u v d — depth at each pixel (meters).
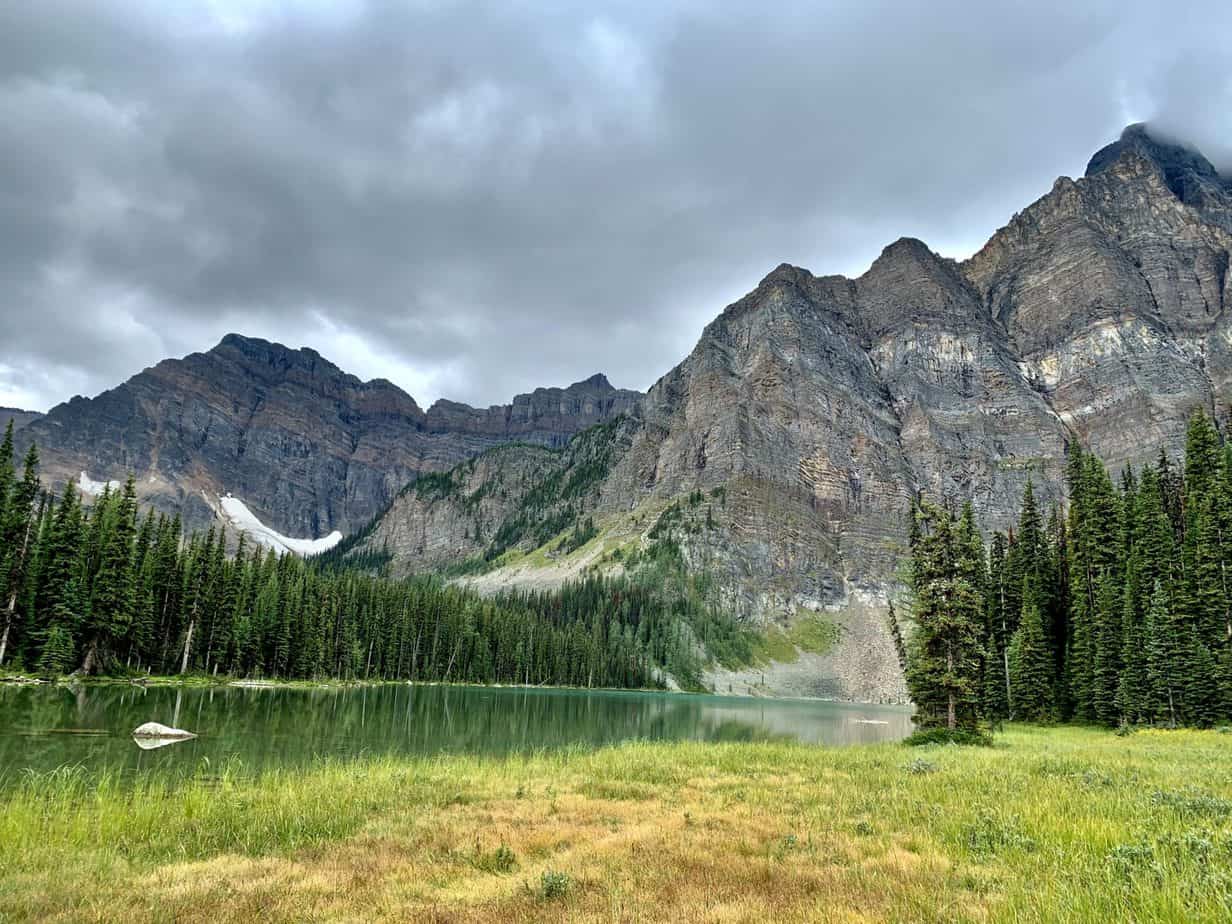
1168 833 13.76
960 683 47.34
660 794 22.70
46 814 17.88
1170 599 64.56
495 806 20.34
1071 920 9.20
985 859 13.27
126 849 15.21
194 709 57.19
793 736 65.31
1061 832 14.92
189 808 19.14
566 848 15.03
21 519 74.06
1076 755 35.12
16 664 71.12
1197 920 8.82
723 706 138.88
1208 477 74.38
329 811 19.16
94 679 74.62
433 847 15.10
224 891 11.81
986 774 25.89
